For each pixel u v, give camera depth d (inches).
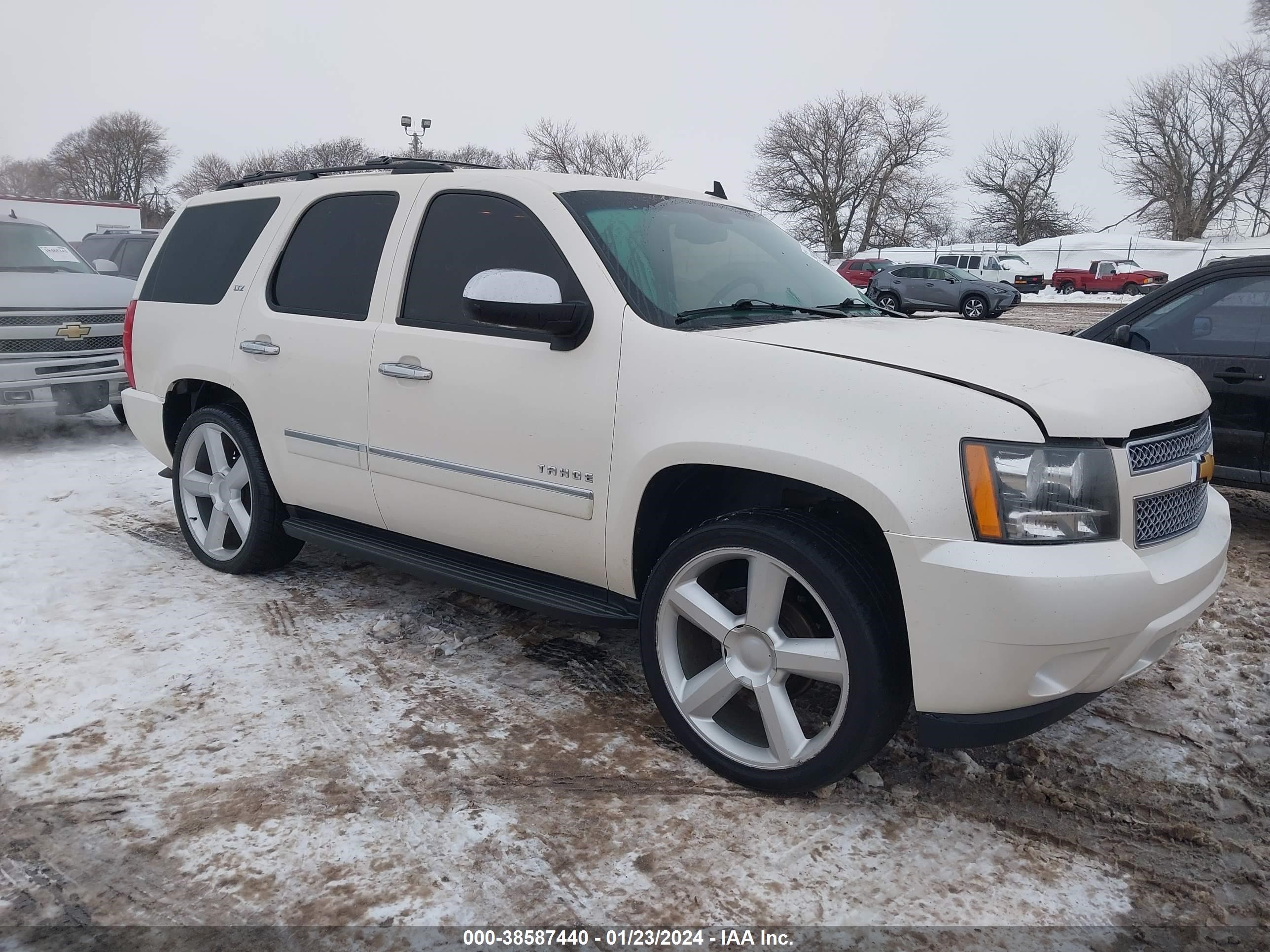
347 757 107.7
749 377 98.3
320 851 91.0
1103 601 86.1
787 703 98.8
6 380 266.1
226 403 163.9
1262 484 192.2
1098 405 91.2
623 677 130.7
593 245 114.7
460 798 100.2
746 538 97.2
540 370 113.8
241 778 103.0
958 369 94.3
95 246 559.8
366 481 135.9
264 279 152.3
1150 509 95.0
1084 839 95.7
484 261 124.2
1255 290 191.8
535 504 115.4
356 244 141.5
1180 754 112.4
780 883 87.9
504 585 123.4
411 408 127.0
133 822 94.8
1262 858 93.0
